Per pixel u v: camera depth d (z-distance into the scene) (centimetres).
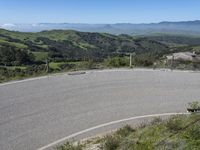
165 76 1853
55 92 1466
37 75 1842
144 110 1257
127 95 1454
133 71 1998
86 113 1211
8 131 1025
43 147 924
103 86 1598
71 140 972
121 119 1156
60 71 2016
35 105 1275
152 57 2450
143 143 712
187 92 1520
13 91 1461
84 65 2222
